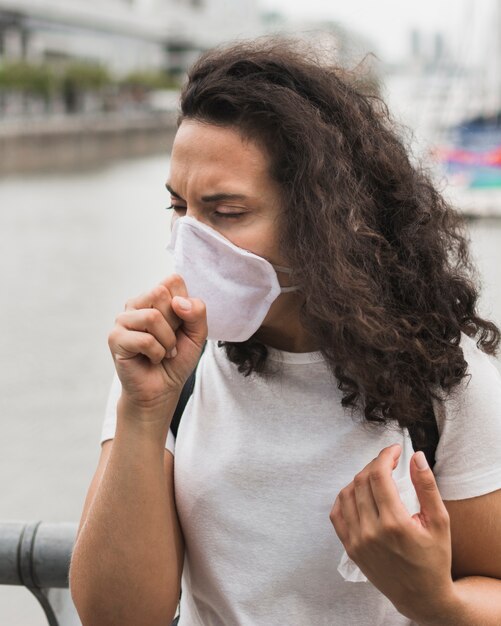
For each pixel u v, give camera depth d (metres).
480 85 23.39
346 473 1.33
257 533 1.34
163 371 1.24
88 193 32.28
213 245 1.28
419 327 1.27
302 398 1.35
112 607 1.31
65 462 7.18
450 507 1.31
